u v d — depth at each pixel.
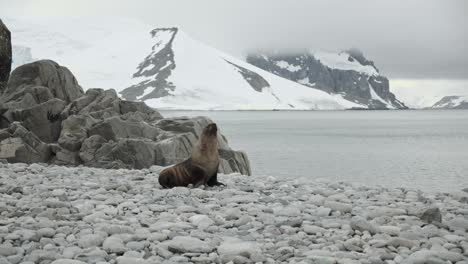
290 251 7.45
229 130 122.50
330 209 10.22
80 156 20.38
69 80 26.66
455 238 8.31
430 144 81.00
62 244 7.80
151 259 7.11
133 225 8.95
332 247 7.70
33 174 15.20
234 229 8.88
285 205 11.08
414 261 6.75
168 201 11.07
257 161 54.53
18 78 25.47
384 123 179.25
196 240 7.75
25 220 9.09
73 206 10.45
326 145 77.62
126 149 20.16
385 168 49.38
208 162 13.15
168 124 23.78
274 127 140.00
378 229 8.66
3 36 26.45
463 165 51.81
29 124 22.45
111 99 25.30
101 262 6.89
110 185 13.05
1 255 7.24
